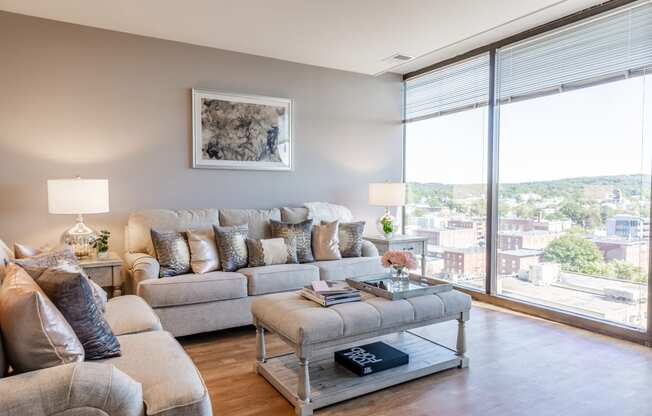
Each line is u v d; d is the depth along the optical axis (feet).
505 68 13.37
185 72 13.20
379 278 9.75
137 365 5.16
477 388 7.83
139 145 12.64
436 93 16.16
